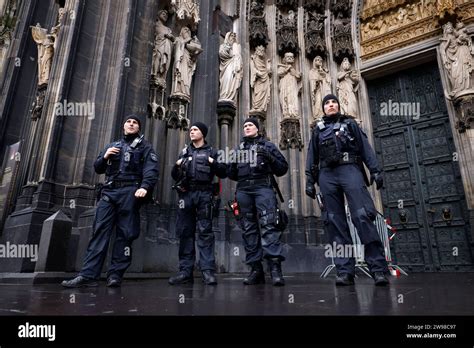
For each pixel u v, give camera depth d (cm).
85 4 669
